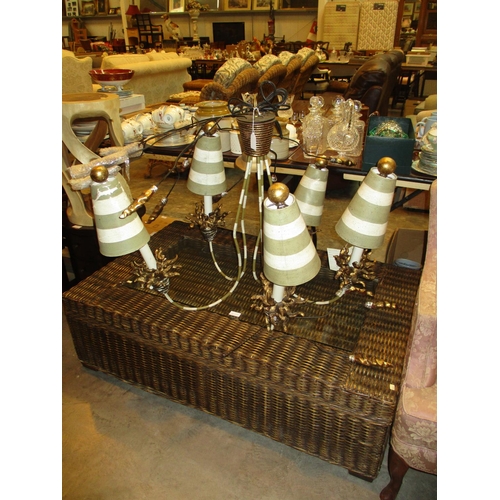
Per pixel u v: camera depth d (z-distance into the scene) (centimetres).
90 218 178
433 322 92
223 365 117
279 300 115
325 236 251
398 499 118
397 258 197
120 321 129
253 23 729
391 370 106
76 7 791
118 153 103
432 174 163
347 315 128
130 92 263
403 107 583
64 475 124
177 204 303
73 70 343
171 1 749
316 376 104
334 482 122
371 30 630
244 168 114
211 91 262
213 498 118
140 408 146
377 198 103
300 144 198
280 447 132
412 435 98
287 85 371
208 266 156
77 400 149
